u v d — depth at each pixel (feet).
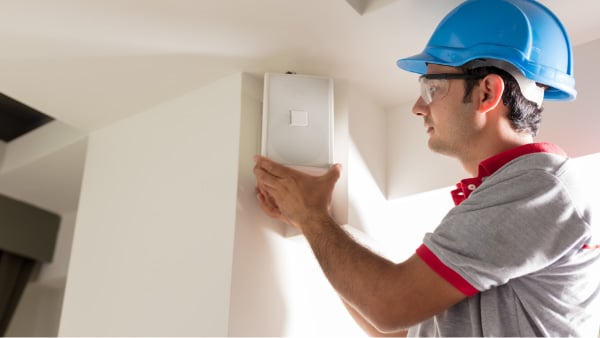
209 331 6.05
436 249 4.40
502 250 4.26
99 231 7.86
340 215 6.49
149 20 6.39
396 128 7.61
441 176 6.97
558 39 5.28
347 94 7.12
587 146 6.04
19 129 10.14
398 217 7.47
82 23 6.49
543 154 4.57
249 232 6.37
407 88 7.30
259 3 6.04
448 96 5.16
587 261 4.51
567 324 4.33
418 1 5.88
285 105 6.57
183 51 6.81
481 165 4.75
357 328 7.07
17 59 7.16
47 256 11.73
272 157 6.31
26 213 11.67
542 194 4.35
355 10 6.08
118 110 8.09
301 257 6.77
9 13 6.39
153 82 7.42
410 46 6.53
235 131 6.80
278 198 5.96
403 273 4.48
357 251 4.88
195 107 7.39
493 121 4.99
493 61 5.05
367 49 6.62
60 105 8.08
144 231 7.28
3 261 11.37
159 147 7.62
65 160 9.53
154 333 6.59
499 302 4.42
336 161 6.85
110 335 7.04
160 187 7.35
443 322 4.56
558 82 5.14
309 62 6.88
